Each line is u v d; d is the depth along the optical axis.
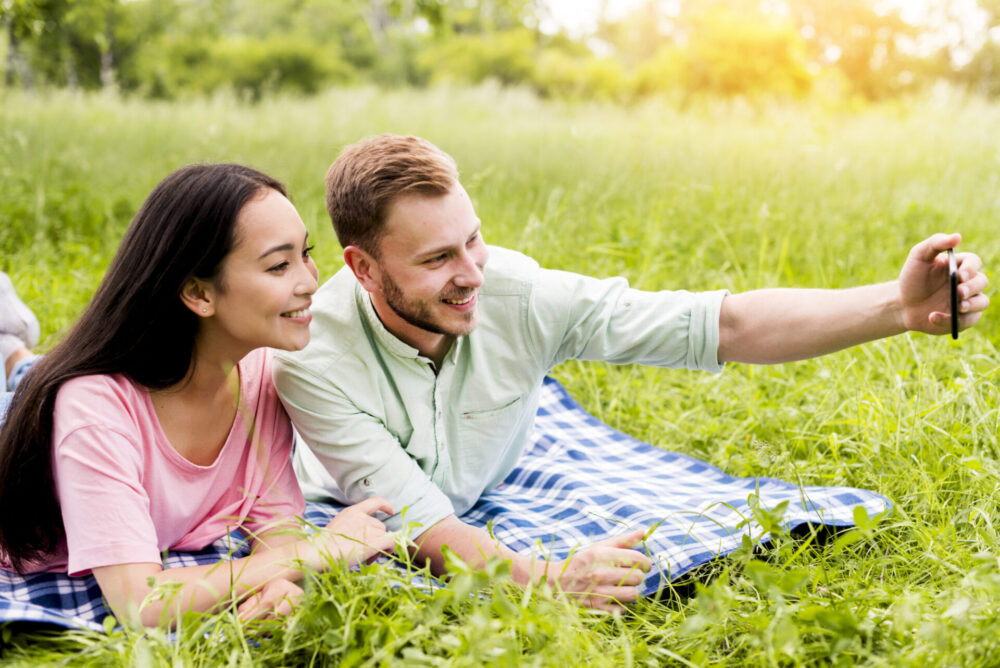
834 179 6.00
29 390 2.13
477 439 2.51
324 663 1.86
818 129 8.21
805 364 3.71
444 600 1.84
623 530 2.52
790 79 27.80
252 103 14.27
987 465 2.58
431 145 2.12
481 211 5.42
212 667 1.81
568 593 2.02
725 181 5.91
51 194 6.50
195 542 2.34
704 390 3.66
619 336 2.38
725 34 28.64
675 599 2.19
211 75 38.03
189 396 2.23
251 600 2.02
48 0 12.33
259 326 2.09
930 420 2.92
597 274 4.75
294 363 2.31
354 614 1.90
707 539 2.39
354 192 2.08
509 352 2.43
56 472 2.10
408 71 44.66
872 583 2.08
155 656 1.78
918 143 8.00
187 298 2.07
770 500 2.61
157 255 2.04
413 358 2.33
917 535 2.24
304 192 6.59
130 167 7.65
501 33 42.53
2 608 1.94
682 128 8.66
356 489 2.36
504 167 6.70
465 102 15.02
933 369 3.46
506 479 3.05
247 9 50.06
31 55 29.64
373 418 2.36
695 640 1.89
